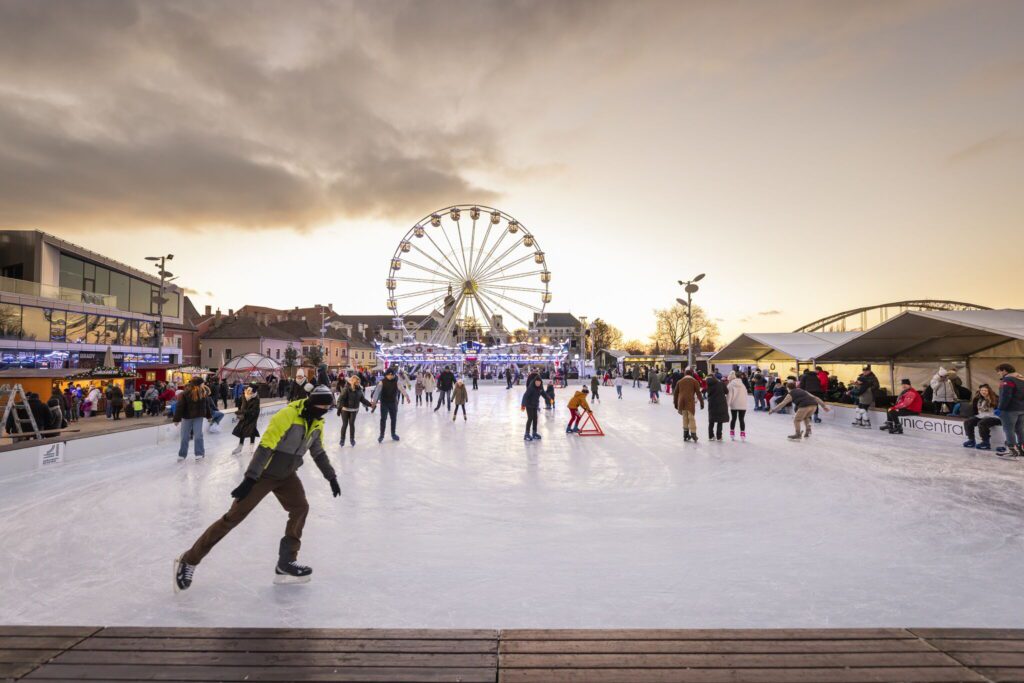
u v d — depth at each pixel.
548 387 18.81
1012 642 2.75
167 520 5.84
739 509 6.25
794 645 2.73
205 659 2.61
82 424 17.38
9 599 3.81
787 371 28.12
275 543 5.03
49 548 4.93
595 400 26.78
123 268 38.72
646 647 2.73
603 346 104.81
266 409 18.88
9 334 27.86
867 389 14.59
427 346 43.69
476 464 9.18
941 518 5.86
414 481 7.80
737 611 3.60
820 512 6.11
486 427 14.95
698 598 3.81
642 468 8.78
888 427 13.53
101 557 4.69
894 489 7.23
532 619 3.47
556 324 126.81
